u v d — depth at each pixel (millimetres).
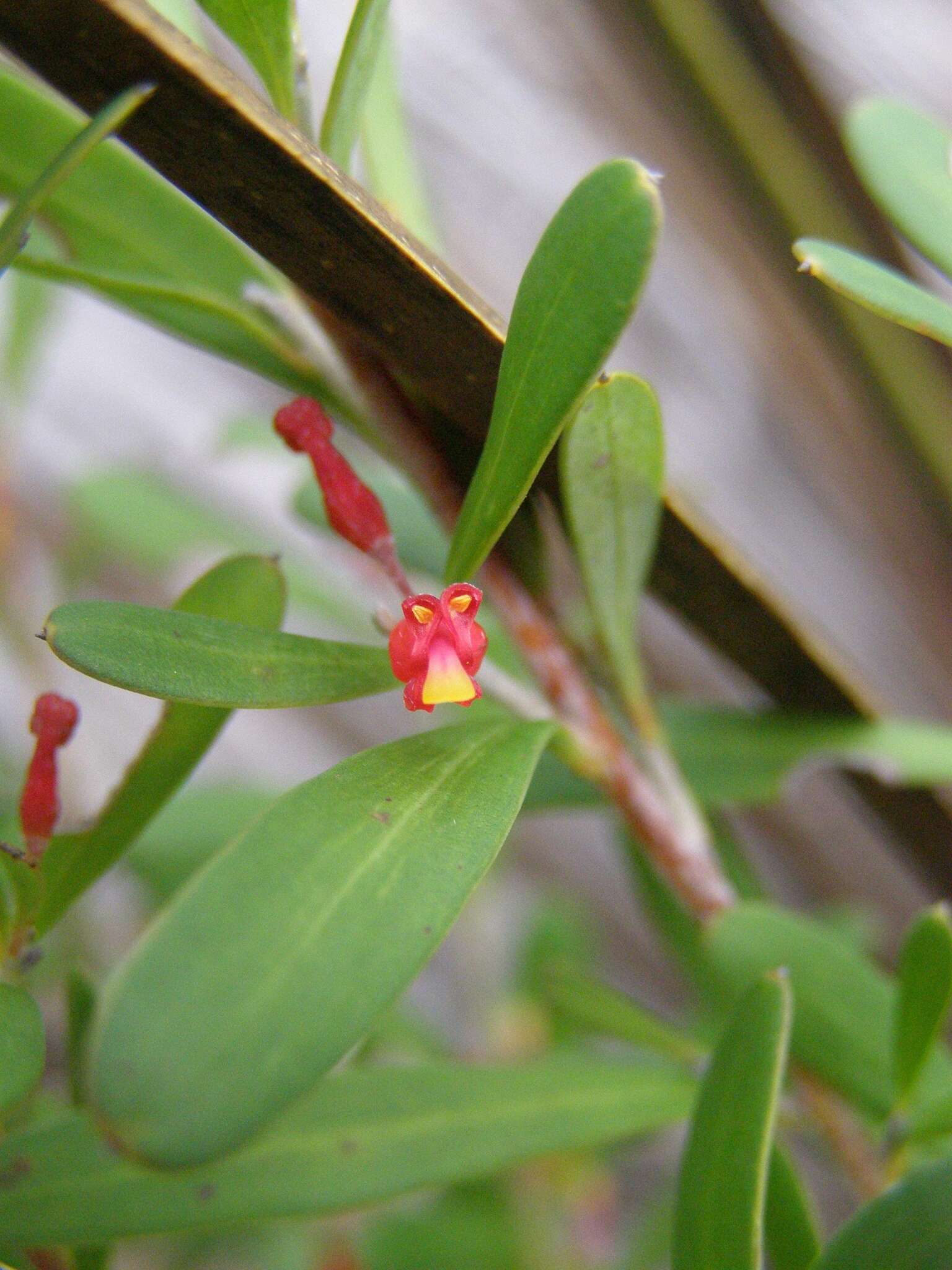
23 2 73
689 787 122
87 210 107
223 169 80
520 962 196
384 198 112
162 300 102
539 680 104
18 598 208
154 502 191
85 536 199
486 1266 162
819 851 228
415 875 79
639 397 89
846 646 242
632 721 110
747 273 212
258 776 269
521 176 238
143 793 97
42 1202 98
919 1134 103
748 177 185
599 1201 174
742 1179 88
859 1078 108
